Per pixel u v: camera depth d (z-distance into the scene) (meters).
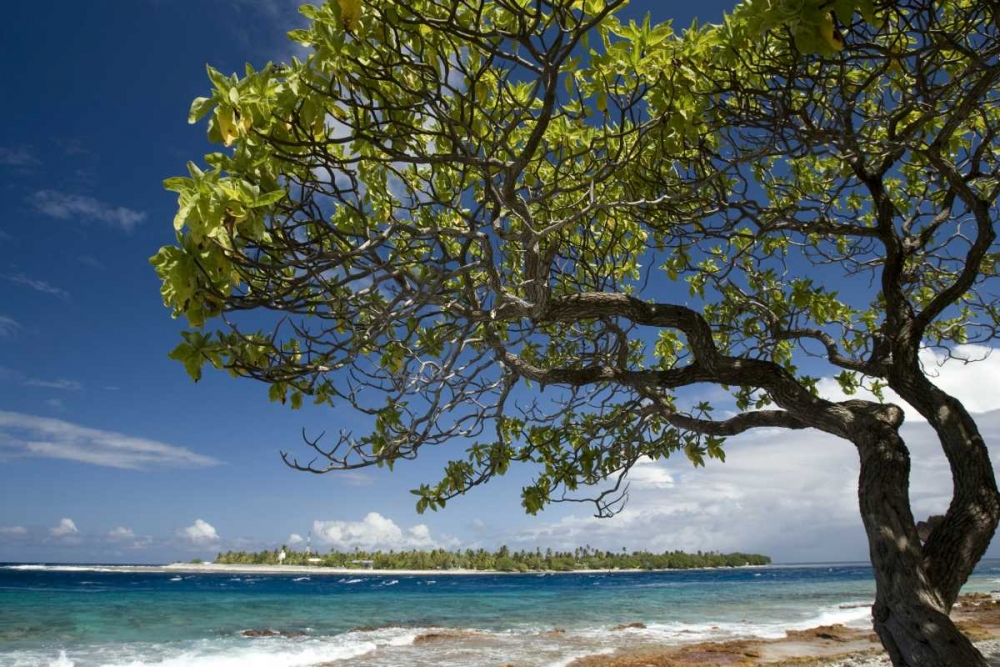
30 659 15.15
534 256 4.07
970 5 4.18
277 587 60.19
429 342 5.25
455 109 4.02
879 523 3.60
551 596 42.50
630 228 6.30
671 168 5.37
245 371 3.38
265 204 2.57
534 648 16.39
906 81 4.58
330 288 3.42
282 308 3.21
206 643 18.03
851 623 20.95
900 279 5.49
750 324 6.76
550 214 5.39
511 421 7.03
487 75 4.11
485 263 3.97
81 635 19.81
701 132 4.63
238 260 2.93
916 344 4.95
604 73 3.76
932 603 3.27
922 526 4.27
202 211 2.49
